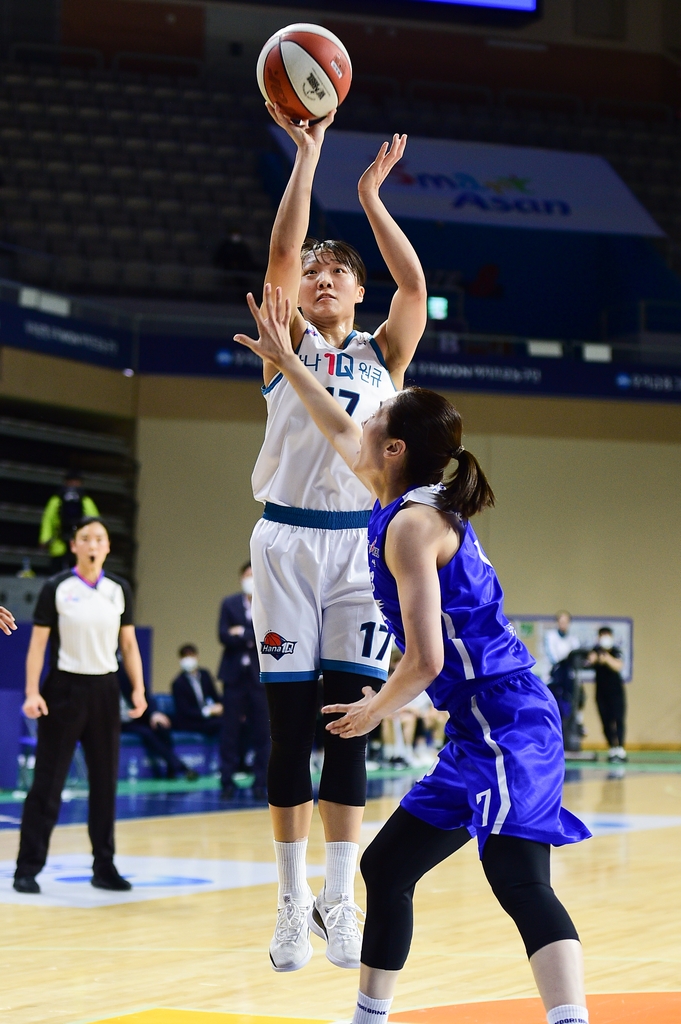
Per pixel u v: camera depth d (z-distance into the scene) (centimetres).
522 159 1977
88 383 1440
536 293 1972
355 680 328
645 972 379
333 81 320
